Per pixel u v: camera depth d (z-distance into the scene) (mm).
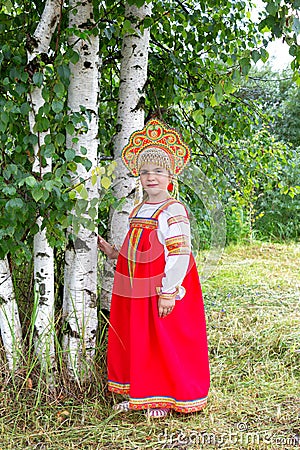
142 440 2682
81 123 2977
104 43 3586
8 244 2729
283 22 2520
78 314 3080
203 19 3955
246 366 3633
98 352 3209
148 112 4047
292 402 3102
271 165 5426
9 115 2684
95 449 2588
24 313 3246
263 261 7348
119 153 3295
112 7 3424
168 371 2814
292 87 11930
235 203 5738
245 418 2914
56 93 2562
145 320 2787
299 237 10086
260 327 4309
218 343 3982
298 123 12047
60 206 2658
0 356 3061
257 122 4895
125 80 3307
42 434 2680
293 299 5277
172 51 4062
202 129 4773
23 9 3072
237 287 5785
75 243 3020
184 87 4277
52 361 3018
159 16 3773
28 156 2893
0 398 2906
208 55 4289
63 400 2973
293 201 9906
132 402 2777
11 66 2773
